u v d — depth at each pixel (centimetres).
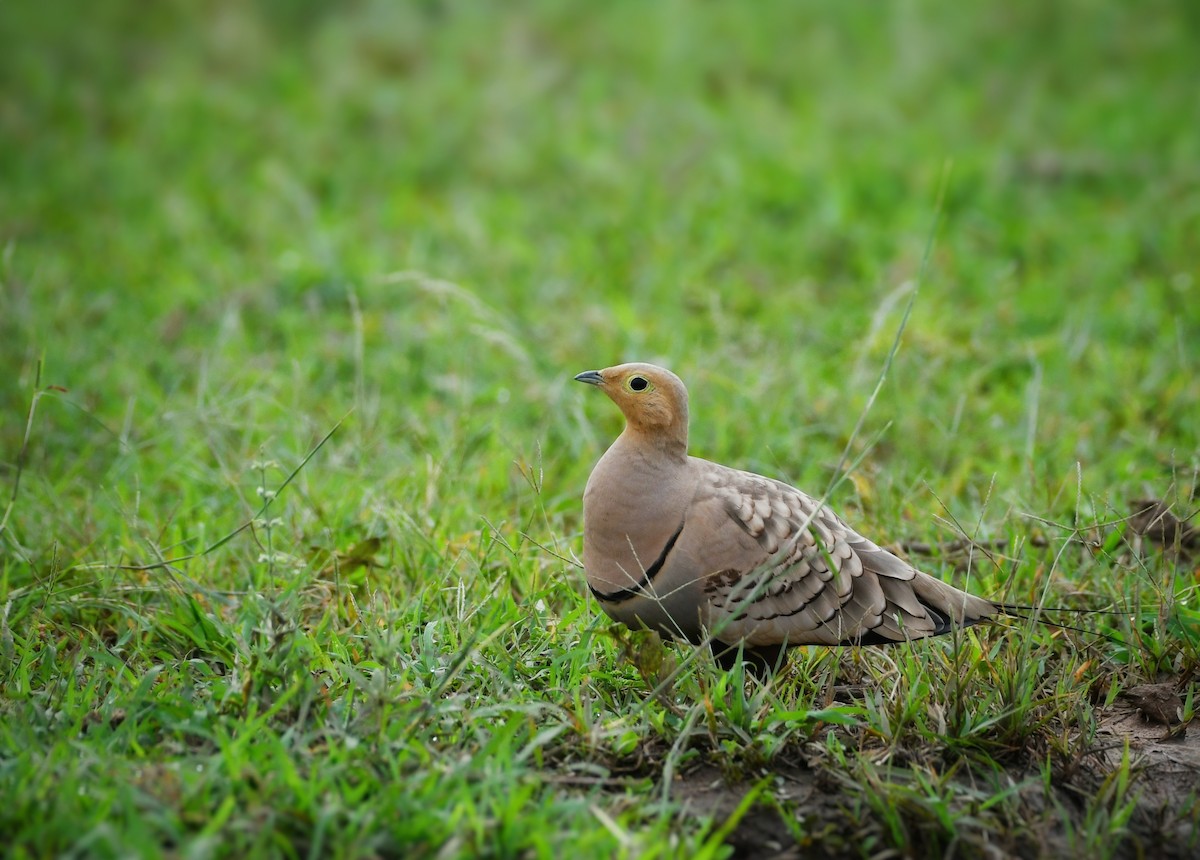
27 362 1237
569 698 730
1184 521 877
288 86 2228
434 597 857
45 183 1841
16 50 2317
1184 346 1300
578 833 595
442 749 676
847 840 628
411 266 1538
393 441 1131
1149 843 648
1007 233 1625
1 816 582
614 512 751
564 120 2070
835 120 2061
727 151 1900
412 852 579
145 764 638
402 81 2267
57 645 805
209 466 1098
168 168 1927
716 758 680
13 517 980
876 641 748
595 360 1292
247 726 658
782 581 736
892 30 2411
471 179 1906
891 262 1566
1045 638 808
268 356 1292
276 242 1641
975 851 624
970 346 1277
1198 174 1783
